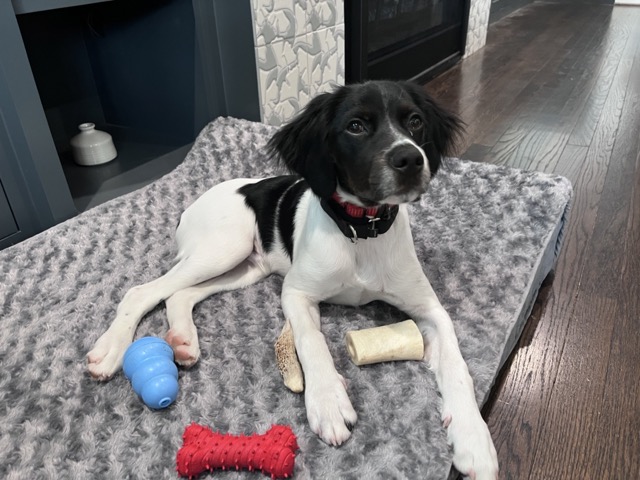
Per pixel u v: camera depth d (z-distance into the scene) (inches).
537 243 55.4
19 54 54.2
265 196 54.4
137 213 65.2
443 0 139.6
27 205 61.1
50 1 57.6
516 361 48.5
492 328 45.9
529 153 92.8
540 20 223.5
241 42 79.8
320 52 94.8
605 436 41.4
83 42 88.6
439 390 39.6
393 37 120.7
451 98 123.5
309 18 88.9
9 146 57.4
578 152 92.7
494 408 43.8
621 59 155.4
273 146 46.2
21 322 48.4
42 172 59.9
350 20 102.5
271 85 85.4
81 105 91.3
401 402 39.1
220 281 52.4
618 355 48.9
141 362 39.2
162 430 37.7
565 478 38.4
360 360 41.4
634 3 261.3
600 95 123.5
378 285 45.0
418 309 45.8
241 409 39.3
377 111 40.1
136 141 90.9
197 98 83.5
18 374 42.6
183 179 72.5
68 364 43.7
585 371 47.3
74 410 39.4
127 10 81.4
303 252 45.8
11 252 56.3
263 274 54.5
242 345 45.4
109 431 37.8
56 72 85.7
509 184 64.7
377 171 38.3
